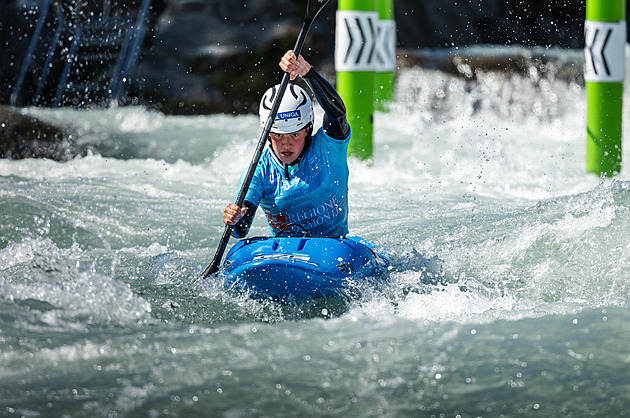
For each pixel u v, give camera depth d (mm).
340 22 30922
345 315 15039
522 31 75062
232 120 51531
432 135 43156
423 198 27109
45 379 12273
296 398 11656
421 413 11266
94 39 59688
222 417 11156
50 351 13203
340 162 17609
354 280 16156
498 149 39344
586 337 13523
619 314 14469
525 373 12297
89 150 37688
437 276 17234
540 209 20516
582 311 14773
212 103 59375
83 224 22969
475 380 12133
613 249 17031
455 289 16297
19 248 19562
